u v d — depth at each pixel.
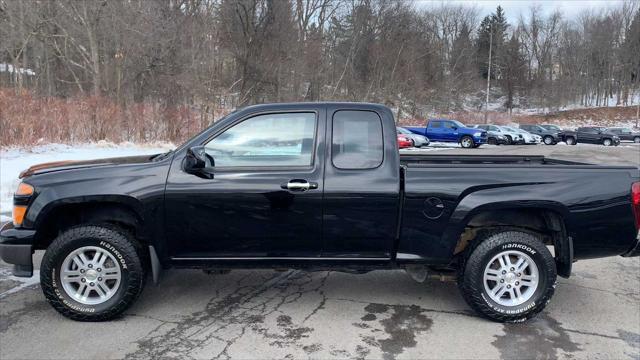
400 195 3.85
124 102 25.44
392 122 3.94
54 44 30.88
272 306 4.28
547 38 85.62
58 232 4.13
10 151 14.67
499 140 34.59
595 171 3.95
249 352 3.44
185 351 3.44
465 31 71.94
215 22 33.12
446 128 31.14
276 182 3.80
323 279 5.01
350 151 3.90
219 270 4.21
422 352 3.48
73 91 32.59
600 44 79.50
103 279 3.88
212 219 3.83
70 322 3.88
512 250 3.90
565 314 4.22
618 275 5.34
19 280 4.82
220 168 3.86
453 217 3.84
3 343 3.53
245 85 34.34
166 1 31.08
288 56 37.22
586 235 3.90
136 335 3.68
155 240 3.86
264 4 35.78
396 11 52.22
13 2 30.36
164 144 19.86
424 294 4.64
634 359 3.43
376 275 5.17
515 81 85.50
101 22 28.88
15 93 16.80
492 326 3.94
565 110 76.88
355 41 48.03
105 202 3.87
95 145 17.66
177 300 4.39
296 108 3.95
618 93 79.19
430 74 61.19
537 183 3.89
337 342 3.62
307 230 3.86
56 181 3.82
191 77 28.19
